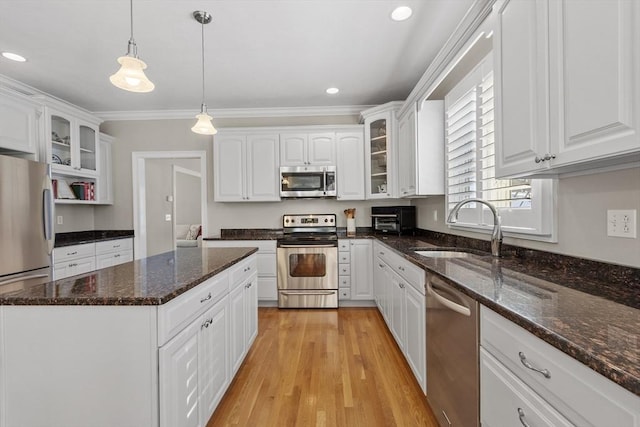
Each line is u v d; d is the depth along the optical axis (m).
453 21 2.19
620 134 0.80
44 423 1.13
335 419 1.67
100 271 1.58
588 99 0.89
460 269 1.51
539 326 0.76
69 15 2.08
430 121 2.74
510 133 1.29
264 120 4.09
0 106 2.58
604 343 0.66
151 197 4.88
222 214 4.16
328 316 3.28
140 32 2.29
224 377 1.75
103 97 3.58
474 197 2.16
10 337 1.13
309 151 3.82
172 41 2.42
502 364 0.97
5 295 1.15
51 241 2.80
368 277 3.55
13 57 2.64
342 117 4.07
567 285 1.18
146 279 1.39
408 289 2.04
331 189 3.76
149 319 1.11
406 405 1.77
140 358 1.11
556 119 1.02
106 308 1.11
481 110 1.96
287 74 3.04
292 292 3.54
